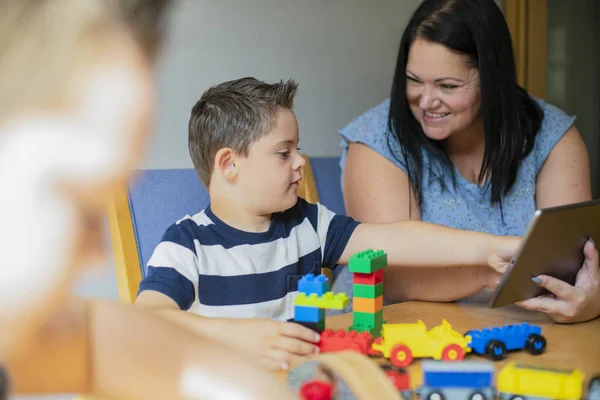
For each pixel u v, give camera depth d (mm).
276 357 786
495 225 1466
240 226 1197
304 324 866
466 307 1186
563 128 1522
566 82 2719
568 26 2693
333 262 1303
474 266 1204
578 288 1040
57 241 229
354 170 1516
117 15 234
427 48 1299
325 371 438
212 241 1164
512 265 935
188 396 257
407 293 1253
